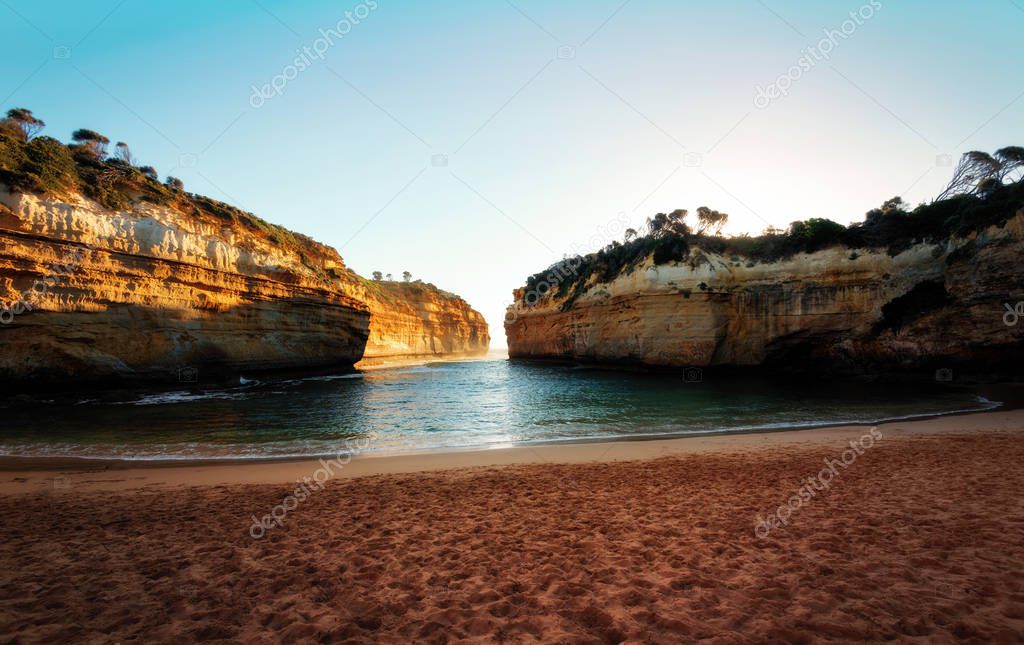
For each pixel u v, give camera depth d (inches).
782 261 1393.9
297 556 213.6
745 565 190.5
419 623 151.4
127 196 1115.9
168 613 158.6
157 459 466.3
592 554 207.9
